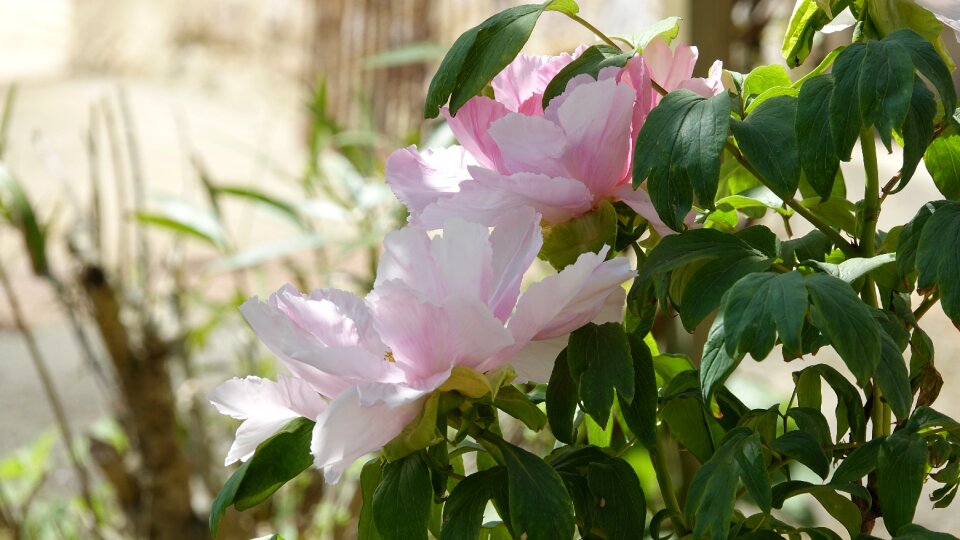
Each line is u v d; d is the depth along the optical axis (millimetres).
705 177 987
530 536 990
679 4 2057
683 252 1029
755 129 1014
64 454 3705
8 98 2234
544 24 4684
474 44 1042
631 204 1045
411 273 997
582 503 1062
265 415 1038
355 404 972
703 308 1015
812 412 1084
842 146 989
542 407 1261
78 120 7871
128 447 2682
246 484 1031
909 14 1041
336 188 3139
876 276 1095
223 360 3402
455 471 1147
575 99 1012
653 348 1216
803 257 1126
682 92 1015
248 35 8555
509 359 1021
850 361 953
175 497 2469
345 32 5145
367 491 1074
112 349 2373
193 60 8938
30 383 4480
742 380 2383
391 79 4875
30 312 5051
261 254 2287
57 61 9867
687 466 2016
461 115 1050
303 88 5820
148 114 7984
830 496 1062
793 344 949
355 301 1004
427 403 997
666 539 1134
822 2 1061
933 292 1102
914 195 2217
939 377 1101
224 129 7664
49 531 2994
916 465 1010
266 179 6496
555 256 1052
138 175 2568
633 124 1046
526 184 1021
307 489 2588
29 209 2219
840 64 998
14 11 10969
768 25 2693
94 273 2336
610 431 1188
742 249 1027
